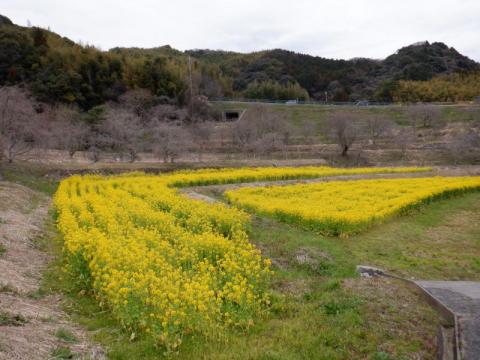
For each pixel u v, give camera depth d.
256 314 8.56
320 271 11.56
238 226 14.47
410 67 123.81
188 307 7.62
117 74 72.88
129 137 42.16
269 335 7.77
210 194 26.30
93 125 47.19
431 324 7.92
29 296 9.10
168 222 14.28
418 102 86.00
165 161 40.94
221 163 42.41
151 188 26.11
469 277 11.41
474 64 137.12
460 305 8.37
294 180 32.03
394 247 14.20
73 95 63.19
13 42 65.12
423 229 17.05
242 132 51.88
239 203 20.44
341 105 86.94
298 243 13.66
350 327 7.93
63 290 9.88
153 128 44.00
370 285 9.92
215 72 106.50
